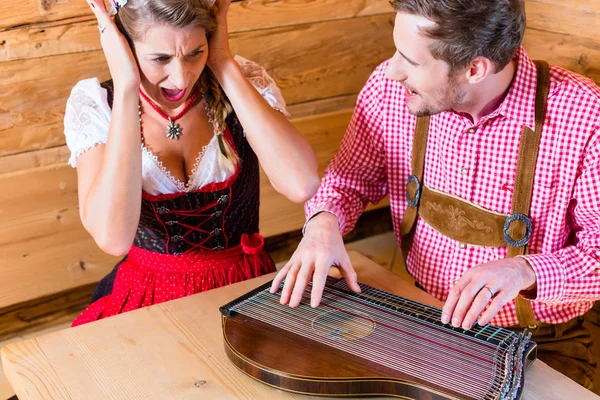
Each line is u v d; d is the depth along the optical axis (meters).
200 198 1.70
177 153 1.69
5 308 2.63
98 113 1.66
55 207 2.55
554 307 1.71
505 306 1.70
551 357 1.76
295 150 1.69
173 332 1.40
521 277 1.44
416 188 1.76
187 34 1.46
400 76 1.49
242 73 1.68
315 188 1.71
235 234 1.80
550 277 1.49
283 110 1.81
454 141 1.65
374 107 1.79
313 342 1.27
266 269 1.83
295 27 2.78
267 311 1.38
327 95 2.97
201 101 1.72
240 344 1.28
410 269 1.85
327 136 3.01
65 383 1.25
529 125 1.57
